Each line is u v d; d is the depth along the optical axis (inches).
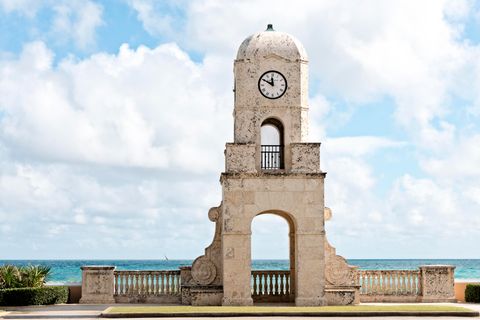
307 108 1763.0
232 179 1707.7
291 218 1763.0
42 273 1850.4
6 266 1839.3
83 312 1577.3
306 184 1713.8
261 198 1708.9
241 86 1749.5
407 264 7731.3
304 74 1766.7
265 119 1750.7
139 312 1487.5
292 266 1811.0
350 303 1706.4
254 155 1717.5
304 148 1724.9
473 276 5329.7
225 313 1491.1
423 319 1451.8
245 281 1695.4
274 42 1759.4
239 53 1760.6
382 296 1824.6
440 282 1824.6
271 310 1539.1
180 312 1491.1
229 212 1701.5
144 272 1803.6
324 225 1710.1
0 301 1699.1
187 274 1795.0
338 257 1776.6
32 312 1582.2
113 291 1791.3
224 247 1696.6
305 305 1690.5
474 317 1480.1
